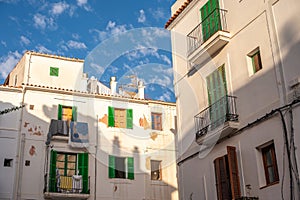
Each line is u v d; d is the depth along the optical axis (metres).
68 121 23.64
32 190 21.81
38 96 23.89
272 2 14.02
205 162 16.02
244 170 13.90
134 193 23.64
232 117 14.62
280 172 12.53
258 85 14.02
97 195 22.91
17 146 22.41
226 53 15.75
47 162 22.50
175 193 24.44
